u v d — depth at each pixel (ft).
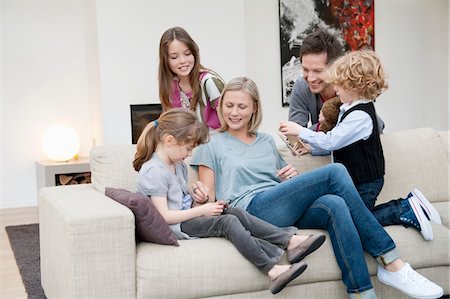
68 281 6.84
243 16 17.81
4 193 18.57
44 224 8.70
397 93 20.89
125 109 16.76
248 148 8.54
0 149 18.45
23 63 18.49
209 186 8.37
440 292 7.23
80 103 19.11
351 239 7.30
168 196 7.72
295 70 18.92
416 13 20.90
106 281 6.81
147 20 16.84
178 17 17.13
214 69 17.58
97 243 6.77
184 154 7.72
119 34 16.61
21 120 18.58
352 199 7.51
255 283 7.24
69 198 7.98
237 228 7.22
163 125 7.68
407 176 9.78
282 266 7.02
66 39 18.88
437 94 21.45
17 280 10.61
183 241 7.47
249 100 8.36
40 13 18.57
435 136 10.27
